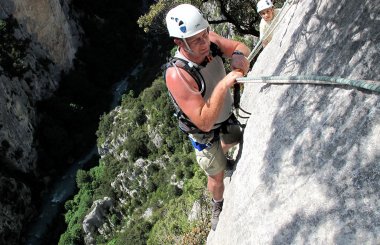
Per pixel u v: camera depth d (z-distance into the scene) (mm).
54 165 51531
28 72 51594
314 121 2926
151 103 45938
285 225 2715
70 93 55625
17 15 50531
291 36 3973
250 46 20906
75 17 59500
